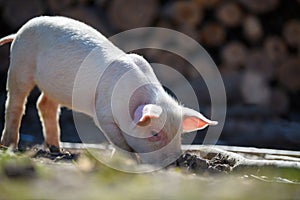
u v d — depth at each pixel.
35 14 24.33
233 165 12.26
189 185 8.23
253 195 7.45
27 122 23.00
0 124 22.66
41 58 13.15
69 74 12.74
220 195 7.35
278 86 25.98
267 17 25.52
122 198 6.87
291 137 22.00
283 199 7.32
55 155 12.32
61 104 13.41
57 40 12.98
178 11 24.22
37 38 13.30
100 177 8.47
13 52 13.72
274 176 11.00
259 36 25.30
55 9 24.14
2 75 24.92
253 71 25.41
